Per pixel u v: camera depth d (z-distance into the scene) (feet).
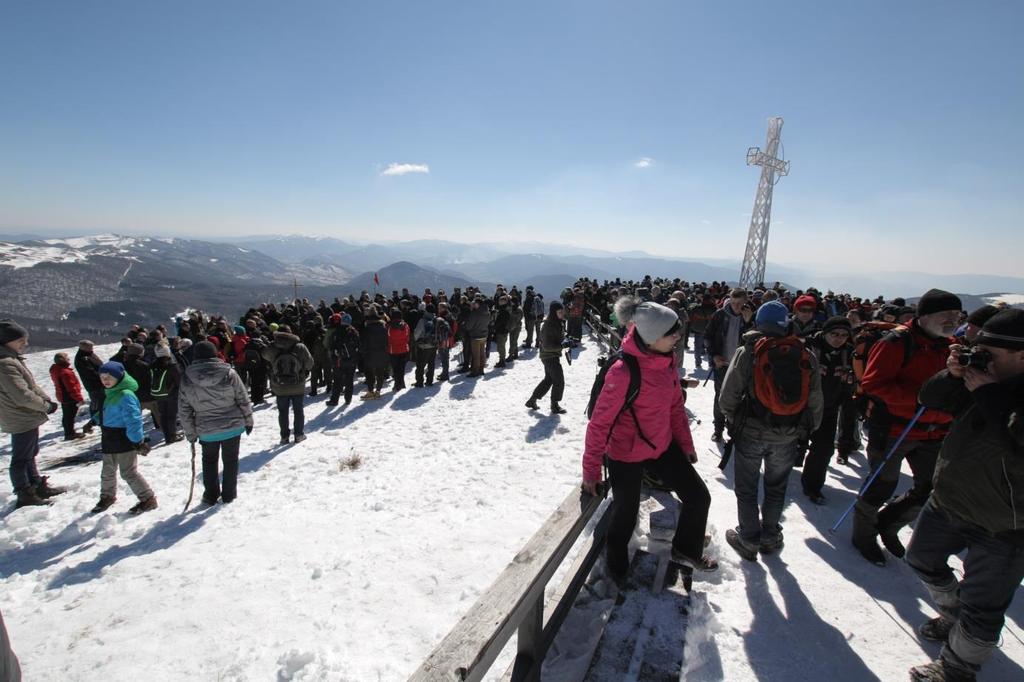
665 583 9.49
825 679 7.79
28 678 9.49
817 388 10.32
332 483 21.52
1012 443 6.68
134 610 11.66
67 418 32.32
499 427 27.04
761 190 145.89
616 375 8.85
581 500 8.55
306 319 40.34
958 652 7.29
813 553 11.43
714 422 19.74
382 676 8.68
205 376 18.48
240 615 11.02
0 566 15.80
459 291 52.44
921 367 10.37
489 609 5.57
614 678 7.32
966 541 7.43
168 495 21.48
